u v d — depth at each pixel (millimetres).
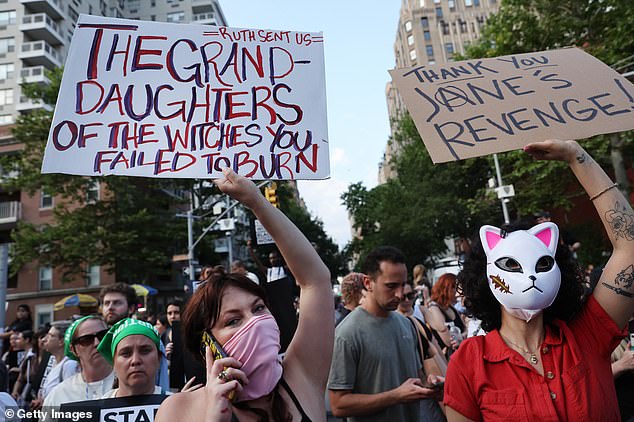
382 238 32094
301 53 2623
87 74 2396
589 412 1771
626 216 1938
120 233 21906
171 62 2498
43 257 22766
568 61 2465
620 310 1917
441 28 71125
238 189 1939
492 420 1863
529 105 2277
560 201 19219
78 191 24516
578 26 17359
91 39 2449
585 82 2348
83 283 27438
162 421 1643
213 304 1831
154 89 2439
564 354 1891
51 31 43156
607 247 20734
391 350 3059
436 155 2141
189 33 2566
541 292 1831
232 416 1708
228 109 2467
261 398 1789
